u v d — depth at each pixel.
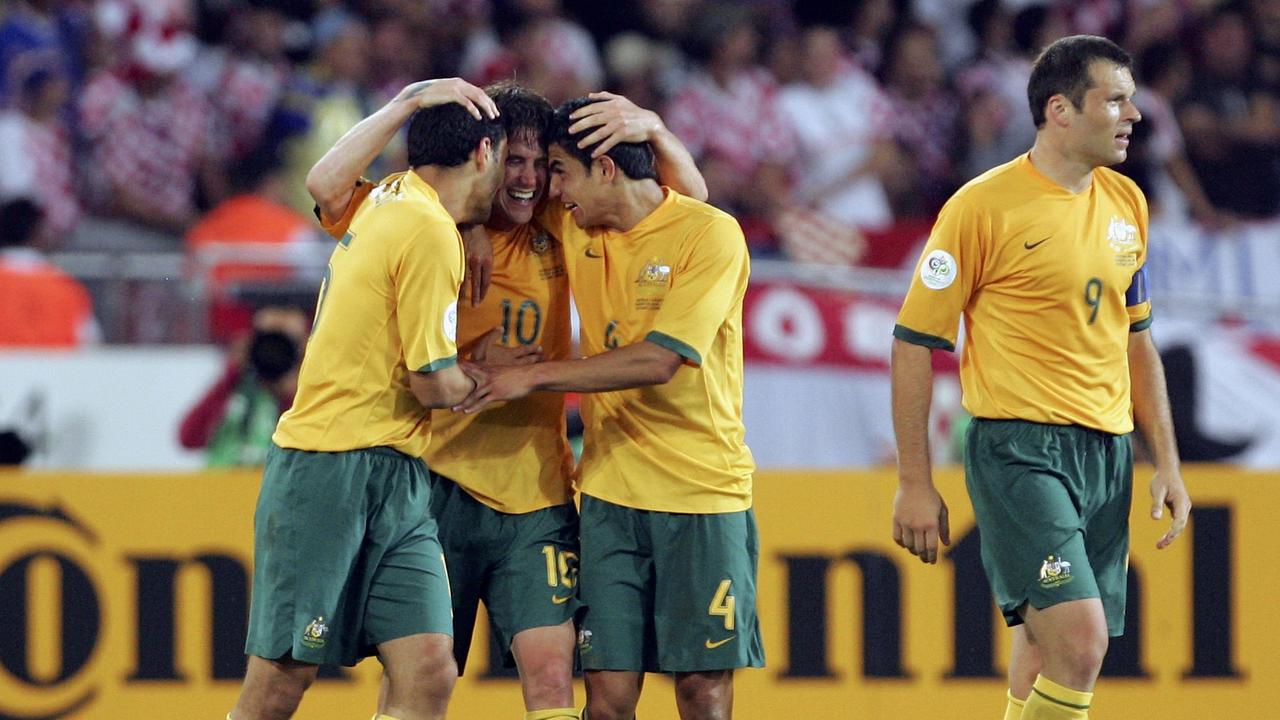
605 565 14.06
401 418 13.52
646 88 33.34
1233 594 18.19
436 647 13.38
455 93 13.50
